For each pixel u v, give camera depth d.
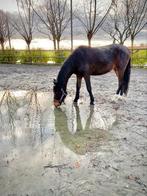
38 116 5.76
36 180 3.11
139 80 10.27
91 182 3.06
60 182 3.06
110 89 8.62
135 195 2.81
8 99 7.41
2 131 4.84
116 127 5.00
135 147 4.05
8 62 17.38
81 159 3.65
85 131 4.82
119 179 3.13
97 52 6.39
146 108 6.29
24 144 4.21
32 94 8.02
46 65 15.83
